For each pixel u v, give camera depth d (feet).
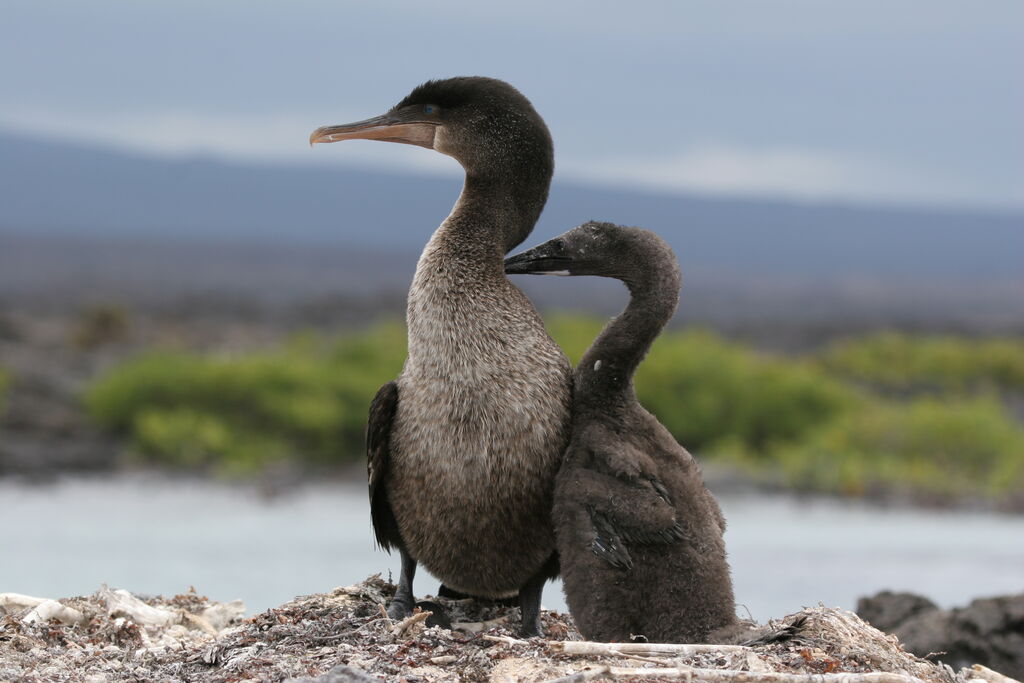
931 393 199.72
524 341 33.73
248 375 141.38
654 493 31.65
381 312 334.44
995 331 396.78
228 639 32.19
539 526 33.55
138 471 126.52
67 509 106.32
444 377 33.35
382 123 36.40
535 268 34.94
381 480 34.76
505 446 32.99
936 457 136.36
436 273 34.17
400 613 34.42
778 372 153.48
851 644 30.25
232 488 120.78
